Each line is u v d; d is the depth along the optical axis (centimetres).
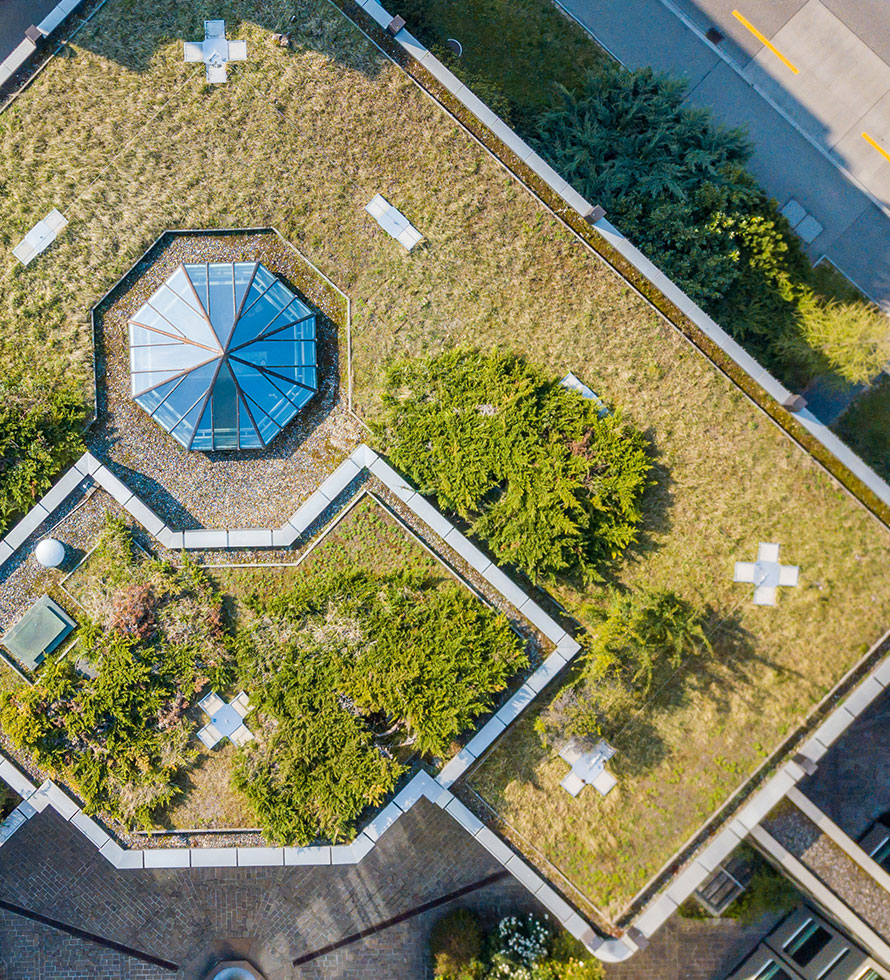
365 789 1588
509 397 1648
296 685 1600
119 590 1670
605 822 1686
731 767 1678
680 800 1683
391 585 1644
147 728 1647
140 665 1623
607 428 1652
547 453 1638
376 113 1730
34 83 1742
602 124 1866
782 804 1672
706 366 1706
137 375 1675
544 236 1723
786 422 1695
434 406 1666
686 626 1603
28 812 1678
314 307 1745
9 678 1700
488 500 1683
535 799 1694
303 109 1733
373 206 1734
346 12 1722
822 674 1686
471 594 1677
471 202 1730
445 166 1730
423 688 1588
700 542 1706
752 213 1867
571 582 1709
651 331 1714
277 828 1597
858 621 1684
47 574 1702
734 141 1866
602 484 1634
